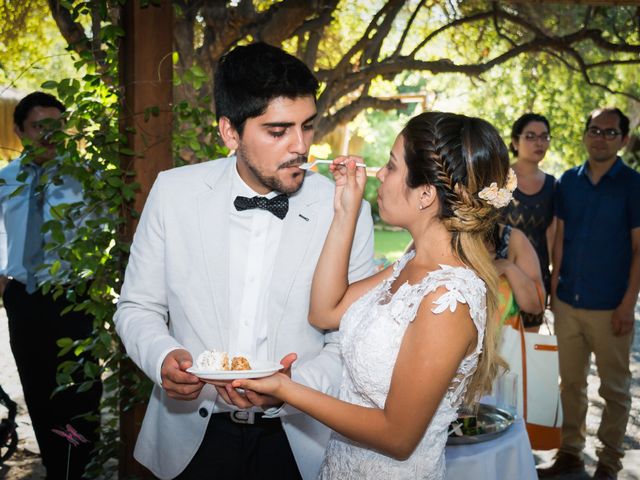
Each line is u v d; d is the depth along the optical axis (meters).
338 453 2.00
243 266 2.21
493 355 1.91
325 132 6.54
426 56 8.10
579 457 4.46
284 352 2.18
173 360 1.93
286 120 1.99
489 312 1.85
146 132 3.03
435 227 1.89
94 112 3.14
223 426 2.21
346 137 10.49
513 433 2.48
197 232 2.17
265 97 1.97
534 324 4.12
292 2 5.16
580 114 8.26
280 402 1.88
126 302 2.27
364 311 1.95
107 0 3.00
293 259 2.16
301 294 2.17
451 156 1.82
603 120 4.30
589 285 4.36
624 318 4.27
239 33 5.19
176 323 2.21
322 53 7.05
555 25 6.96
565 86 8.13
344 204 2.12
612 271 4.32
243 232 2.21
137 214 3.08
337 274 2.11
